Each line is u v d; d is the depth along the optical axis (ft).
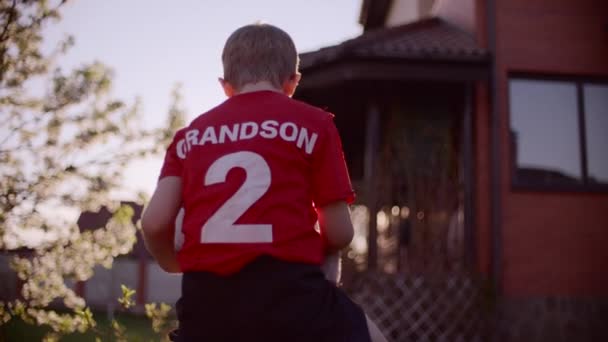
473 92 27.30
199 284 6.09
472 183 26.27
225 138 6.49
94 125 12.07
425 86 27.12
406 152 26.08
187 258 6.26
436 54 25.52
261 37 7.02
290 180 6.26
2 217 11.37
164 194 6.63
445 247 24.93
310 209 6.39
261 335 5.87
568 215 27.07
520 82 28.17
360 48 24.90
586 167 27.94
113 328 12.40
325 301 6.13
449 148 26.43
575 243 26.89
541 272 26.48
